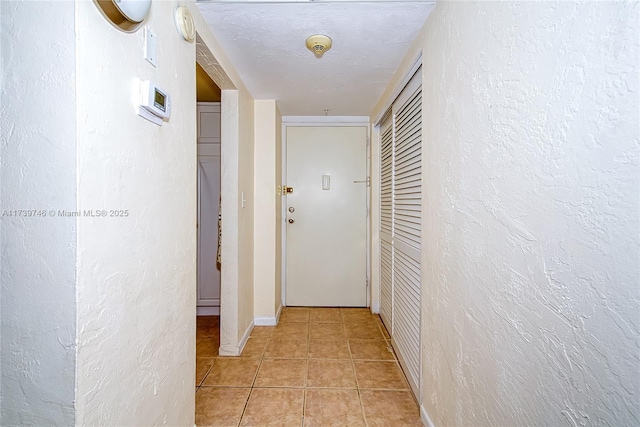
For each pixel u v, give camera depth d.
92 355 0.73
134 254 0.88
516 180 0.77
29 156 0.67
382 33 1.55
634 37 0.49
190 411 1.29
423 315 1.51
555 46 0.64
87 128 0.69
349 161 3.17
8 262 0.69
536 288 0.71
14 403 0.70
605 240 0.54
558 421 0.65
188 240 1.24
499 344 0.85
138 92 0.88
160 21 1.00
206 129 2.85
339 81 2.21
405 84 1.88
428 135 1.42
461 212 1.07
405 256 1.97
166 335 1.08
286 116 3.14
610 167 0.53
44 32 0.66
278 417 1.54
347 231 3.20
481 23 0.93
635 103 0.49
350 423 1.50
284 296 3.20
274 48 1.71
